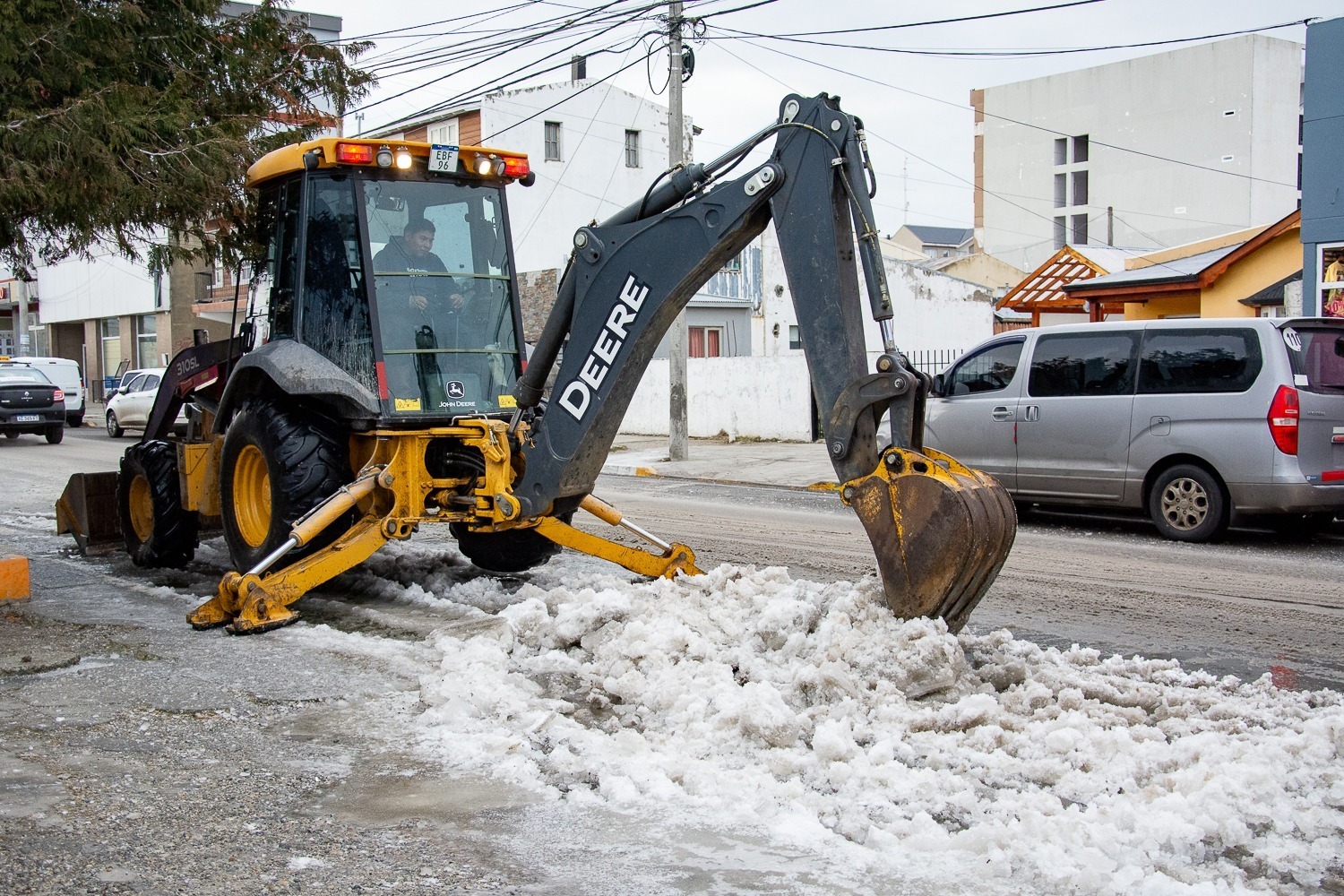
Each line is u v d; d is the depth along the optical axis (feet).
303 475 23.61
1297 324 34.50
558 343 22.38
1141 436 35.91
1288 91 181.78
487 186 25.68
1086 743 14.67
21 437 88.38
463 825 13.21
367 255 23.85
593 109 118.32
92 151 24.50
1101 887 11.38
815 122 18.19
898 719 15.58
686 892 11.54
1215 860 12.13
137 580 28.37
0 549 33.50
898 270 93.25
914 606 17.15
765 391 72.59
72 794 14.14
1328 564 30.96
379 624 22.93
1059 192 202.49
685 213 19.74
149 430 30.91
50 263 34.73
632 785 14.12
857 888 11.59
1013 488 39.19
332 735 16.26
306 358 23.65
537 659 19.03
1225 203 181.47
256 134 31.12
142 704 17.63
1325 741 14.65
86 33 26.18
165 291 134.82
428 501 24.16
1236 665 20.39
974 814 13.07
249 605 21.98
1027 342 39.11
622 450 70.08
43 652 20.58
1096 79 194.70
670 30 57.72
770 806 13.43
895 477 17.13
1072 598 26.20
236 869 12.10
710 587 21.39
